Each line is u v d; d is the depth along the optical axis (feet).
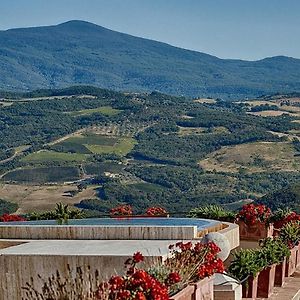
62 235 31.71
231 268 28.71
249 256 28.86
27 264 26.27
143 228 31.17
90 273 24.98
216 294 25.59
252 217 39.29
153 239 31.01
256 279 29.04
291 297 30.07
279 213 41.19
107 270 25.58
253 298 28.63
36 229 31.99
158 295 19.13
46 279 25.93
